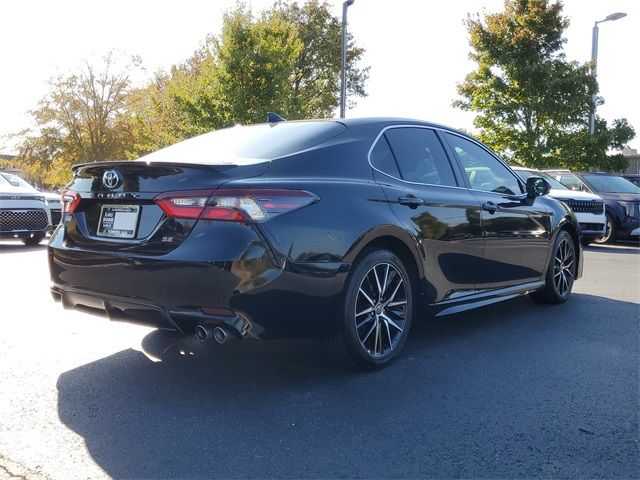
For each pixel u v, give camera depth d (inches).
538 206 213.2
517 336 183.3
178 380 141.6
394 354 152.0
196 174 127.3
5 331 183.8
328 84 1332.4
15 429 114.9
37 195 446.9
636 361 158.2
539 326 196.4
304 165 138.4
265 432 113.8
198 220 123.5
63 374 145.6
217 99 762.8
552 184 516.7
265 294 122.7
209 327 123.6
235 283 119.7
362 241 137.9
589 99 795.4
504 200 194.9
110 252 132.4
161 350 164.7
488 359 159.3
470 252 175.3
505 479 97.3
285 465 101.3
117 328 187.6
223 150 149.3
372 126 160.7
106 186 137.5
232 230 121.5
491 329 192.1
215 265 119.3
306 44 1272.1
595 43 796.6
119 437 111.6
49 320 197.6
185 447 107.7
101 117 1537.9
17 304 222.5
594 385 140.0
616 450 107.3
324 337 135.8
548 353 165.3
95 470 99.6
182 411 123.6
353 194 141.4
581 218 474.9
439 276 164.7
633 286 281.0
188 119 784.9
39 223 442.0
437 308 165.9
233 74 753.0
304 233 128.0
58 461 102.4
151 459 103.3
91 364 153.0
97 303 137.7
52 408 124.9
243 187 123.2
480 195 184.1
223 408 125.1
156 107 957.8
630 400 130.9
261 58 745.0
